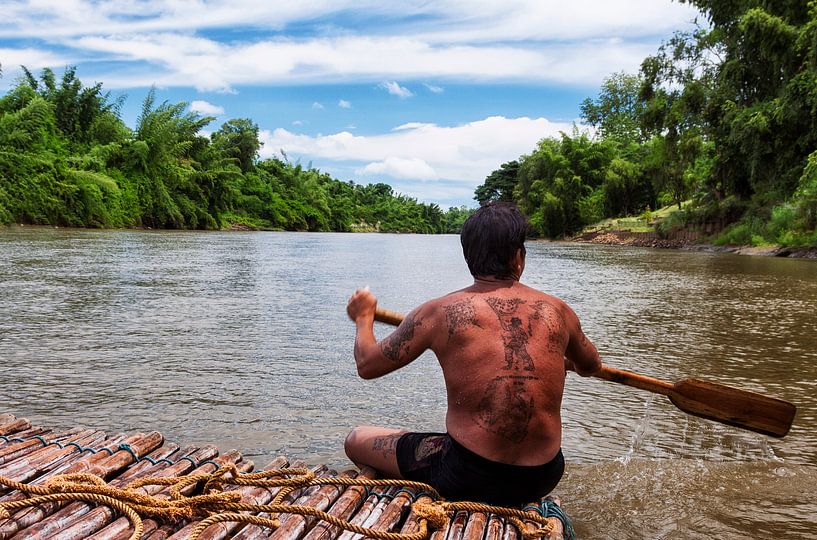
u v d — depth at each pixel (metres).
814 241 22.11
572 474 3.05
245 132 62.72
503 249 2.14
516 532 2.05
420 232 116.06
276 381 4.49
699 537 2.50
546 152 51.91
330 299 8.79
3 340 5.64
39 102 32.06
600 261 19.88
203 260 15.67
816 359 5.41
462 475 2.09
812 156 22.45
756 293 10.48
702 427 3.72
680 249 30.42
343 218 82.31
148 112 40.41
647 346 5.96
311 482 2.26
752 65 27.94
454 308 2.11
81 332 6.08
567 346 2.25
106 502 1.96
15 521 1.83
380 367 2.20
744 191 29.97
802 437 3.57
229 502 2.02
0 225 28.41
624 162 47.97
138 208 38.19
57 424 3.54
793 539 2.47
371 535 1.93
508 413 2.02
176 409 3.84
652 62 32.34
